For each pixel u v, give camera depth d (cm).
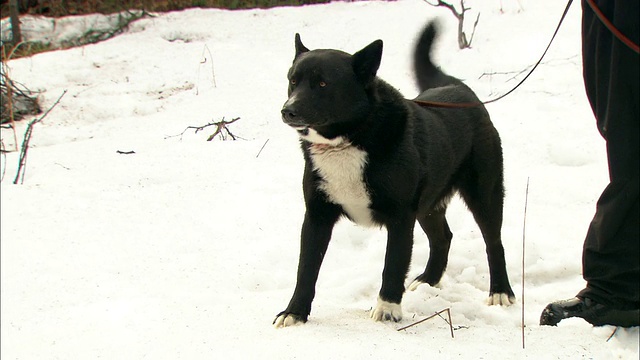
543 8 957
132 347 351
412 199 400
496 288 448
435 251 479
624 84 351
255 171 625
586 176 599
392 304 389
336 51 396
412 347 337
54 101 834
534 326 389
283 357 328
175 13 1102
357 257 508
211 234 522
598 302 382
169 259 485
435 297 431
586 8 376
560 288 460
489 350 336
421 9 1020
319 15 1055
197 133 726
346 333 359
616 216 360
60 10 1149
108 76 892
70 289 442
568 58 802
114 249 498
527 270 479
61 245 503
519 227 529
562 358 331
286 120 378
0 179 626
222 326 373
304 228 406
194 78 866
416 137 406
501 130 675
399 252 397
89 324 384
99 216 548
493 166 466
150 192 588
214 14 1084
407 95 744
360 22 998
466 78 789
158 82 861
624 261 367
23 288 443
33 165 655
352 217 413
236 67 888
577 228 527
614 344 357
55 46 1051
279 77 851
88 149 696
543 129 671
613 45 353
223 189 592
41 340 369
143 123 766
